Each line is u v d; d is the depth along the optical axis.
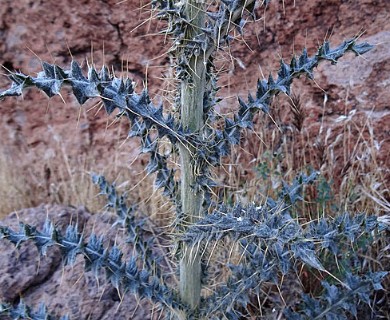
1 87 3.33
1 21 3.22
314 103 2.71
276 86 1.51
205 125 1.58
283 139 2.70
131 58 3.01
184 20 1.41
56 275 2.37
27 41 3.21
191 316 1.75
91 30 3.04
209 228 1.47
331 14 2.63
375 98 2.60
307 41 2.69
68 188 3.22
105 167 3.14
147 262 1.88
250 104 1.54
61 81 1.28
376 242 2.32
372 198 2.37
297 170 2.64
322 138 2.70
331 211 2.45
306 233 1.57
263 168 2.52
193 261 1.69
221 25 1.37
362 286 1.86
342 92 2.65
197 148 1.54
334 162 2.66
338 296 1.87
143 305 2.21
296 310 2.24
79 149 3.29
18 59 3.27
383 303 2.33
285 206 1.71
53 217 2.63
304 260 1.34
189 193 1.63
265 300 2.19
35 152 3.43
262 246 1.66
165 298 1.68
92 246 1.55
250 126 1.54
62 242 1.51
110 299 2.23
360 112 2.63
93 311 2.20
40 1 3.08
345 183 2.58
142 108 1.43
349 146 2.65
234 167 2.71
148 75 2.97
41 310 1.78
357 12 2.61
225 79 2.79
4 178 3.34
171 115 1.57
